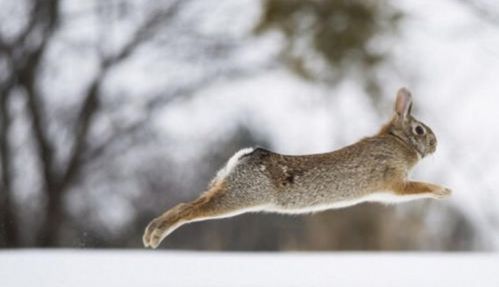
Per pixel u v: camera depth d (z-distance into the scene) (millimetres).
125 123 34875
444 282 11812
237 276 12414
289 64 30078
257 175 11078
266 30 30016
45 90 34812
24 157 34250
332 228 26375
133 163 34125
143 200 33125
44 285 11516
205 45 35281
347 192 11508
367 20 29578
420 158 12133
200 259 14719
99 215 33438
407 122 12047
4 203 33031
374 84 30062
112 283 11617
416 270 13219
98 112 35062
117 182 33812
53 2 34438
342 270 13219
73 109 34969
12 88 34312
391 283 11742
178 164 33656
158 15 35375
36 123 34125
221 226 29844
